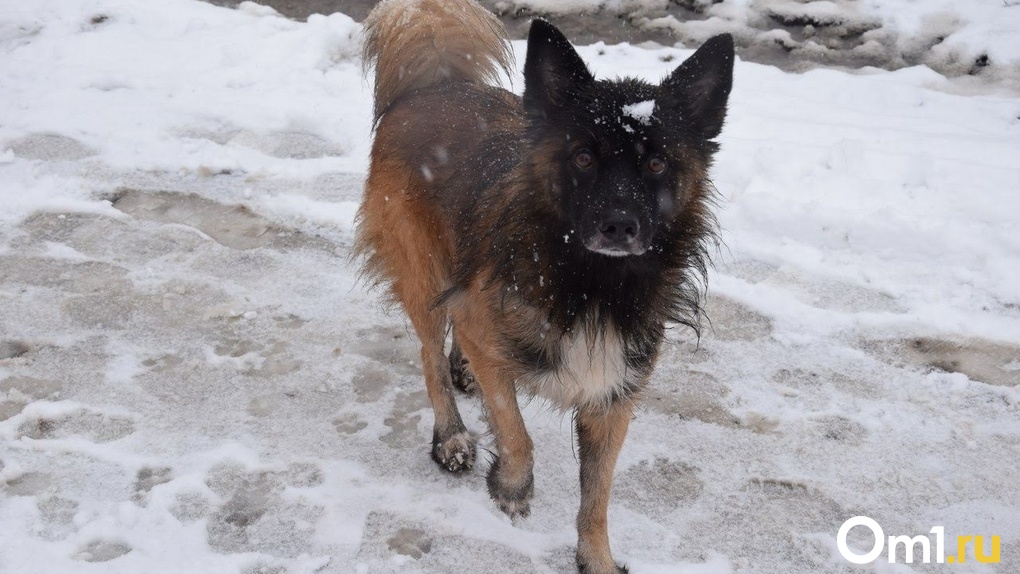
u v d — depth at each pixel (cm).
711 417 231
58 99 338
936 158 287
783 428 229
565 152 194
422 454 224
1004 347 243
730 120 315
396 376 240
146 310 253
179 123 325
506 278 199
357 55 378
